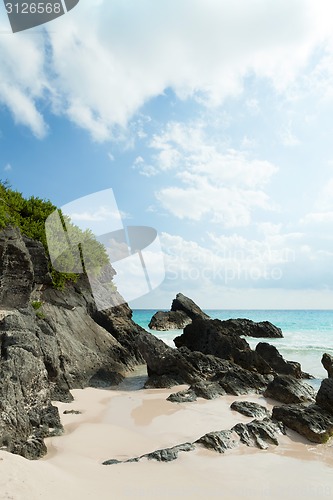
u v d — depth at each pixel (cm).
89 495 537
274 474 764
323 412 1105
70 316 1944
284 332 4991
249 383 1648
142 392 1608
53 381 1334
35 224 1875
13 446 758
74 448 873
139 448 904
